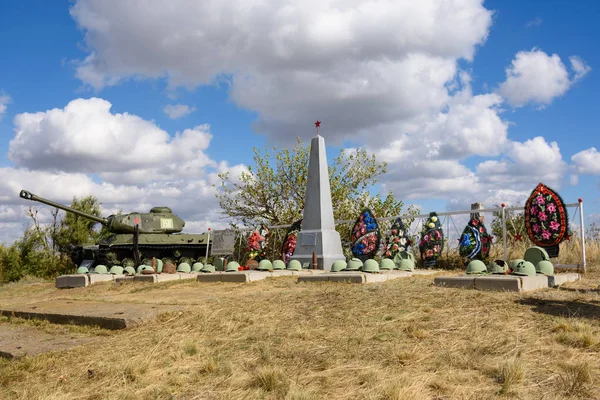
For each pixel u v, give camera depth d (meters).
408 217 17.44
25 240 28.42
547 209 13.95
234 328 7.28
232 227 26.19
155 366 5.76
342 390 4.62
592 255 15.09
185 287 13.59
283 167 25.92
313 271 15.76
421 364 5.21
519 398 4.22
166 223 25.78
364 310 7.86
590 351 5.36
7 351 6.83
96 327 8.34
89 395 5.02
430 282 11.11
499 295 8.59
